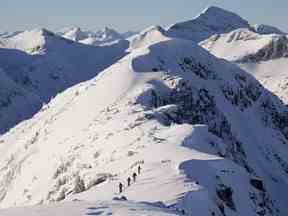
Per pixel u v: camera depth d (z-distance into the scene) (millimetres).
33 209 31297
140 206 33281
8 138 157250
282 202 107625
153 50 137500
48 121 137875
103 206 31781
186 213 43812
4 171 131875
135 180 56969
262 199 68812
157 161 64875
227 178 61781
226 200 57781
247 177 67625
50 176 97562
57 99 157625
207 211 47594
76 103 132500
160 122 96688
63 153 103438
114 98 116750
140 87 117312
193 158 63062
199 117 117500
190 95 120562
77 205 32250
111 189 56688
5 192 119562
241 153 119375
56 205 32688
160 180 54531
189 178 54812
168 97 116750
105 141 91750
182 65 137125
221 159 65188
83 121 116500
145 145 77500
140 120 96562
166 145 74625
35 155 121188
